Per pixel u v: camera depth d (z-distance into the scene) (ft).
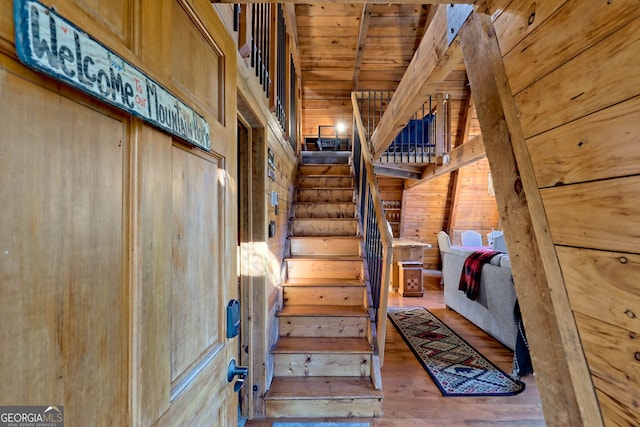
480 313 11.69
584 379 1.99
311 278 9.53
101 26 1.43
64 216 1.27
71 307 1.30
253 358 6.57
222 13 3.99
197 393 2.37
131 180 1.65
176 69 2.13
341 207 11.89
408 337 11.12
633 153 1.54
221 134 2.89
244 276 6.59
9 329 1.07
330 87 19.25
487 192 21.98
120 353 1.57
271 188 7.70
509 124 2.59
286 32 11.39
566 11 1.93
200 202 2.51
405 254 18.85
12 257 1.07
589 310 1.90
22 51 1.08
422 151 15.42
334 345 7.58
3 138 1.04
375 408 6.66
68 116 1.29
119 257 1.57
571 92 1.92
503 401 7.24
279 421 6.48
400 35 17.10
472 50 3.17
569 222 2.02
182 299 2.20
